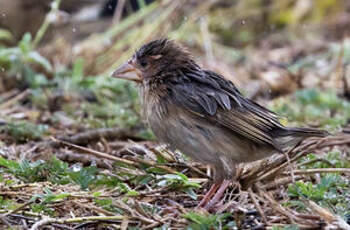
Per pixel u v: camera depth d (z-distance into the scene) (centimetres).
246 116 903
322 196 889
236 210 830
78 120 1341
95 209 839
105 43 1753
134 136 1253
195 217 790
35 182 959
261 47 2059
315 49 1977
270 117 918
